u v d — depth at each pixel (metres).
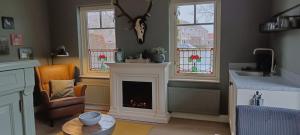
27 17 4.15
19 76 1.20
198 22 3.75
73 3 4.39
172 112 3.99
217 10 3.61
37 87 3.96
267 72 3.00
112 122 2.30
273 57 3.00
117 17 4.02
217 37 3.66
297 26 2.13
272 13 3.24
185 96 3.79
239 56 3.52
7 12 3.78
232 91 2.83
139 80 3.83
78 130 2.10
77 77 4.46
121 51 3.95
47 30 4.59
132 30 3.96
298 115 1.17
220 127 3.48
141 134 3.26
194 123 3.67
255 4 3.38
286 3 2.58
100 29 4.43
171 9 3.84
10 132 1.18
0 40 3.67
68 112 3.66
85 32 4.53
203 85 3.77
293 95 2.10
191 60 3.87
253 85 2.22
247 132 1.23
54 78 4.09
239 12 3.45
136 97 3.94
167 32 3.77
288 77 2.50
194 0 3.68
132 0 3.90
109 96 4.39
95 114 2.35
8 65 1.12
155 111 3.79
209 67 3.79
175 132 3.32
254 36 3.42
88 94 4.54
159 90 3.70
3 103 1.13
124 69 3.86
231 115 2.98
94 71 4.56
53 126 3.62
